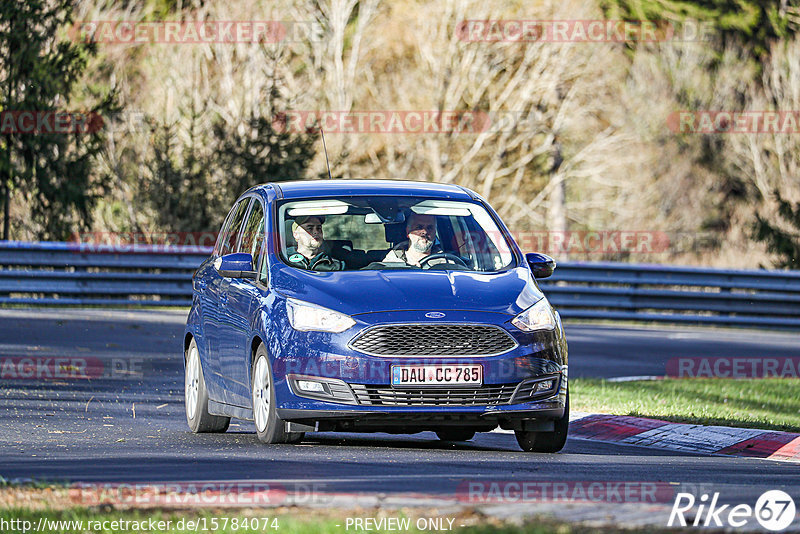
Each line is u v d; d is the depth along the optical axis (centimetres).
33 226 12681
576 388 5078
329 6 15125
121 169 13300
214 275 3831
